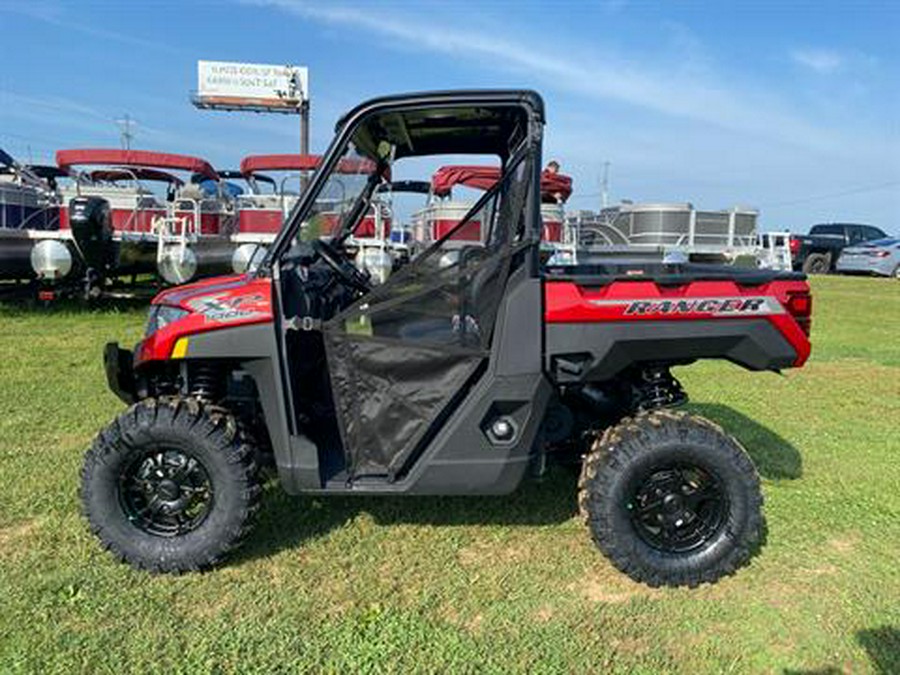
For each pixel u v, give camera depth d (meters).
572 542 3.19
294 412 2.81
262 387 2.78
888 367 7.18
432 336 2.78
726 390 6.09
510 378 2.74
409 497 3.60
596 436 3.11
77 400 5.28
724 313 2.82
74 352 7.02
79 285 10.02
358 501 3.54
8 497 3.49
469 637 2.49
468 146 3.37
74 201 8.95
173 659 2.34
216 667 2.31
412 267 2.76
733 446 2.82
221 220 11.46
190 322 2.76
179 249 9.80
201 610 2.61
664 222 12.23
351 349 2.77
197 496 2.87
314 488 2.79
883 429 4.98
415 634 2.50
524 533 3.26
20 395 5.39
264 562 2.95
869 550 3.17
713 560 2.82
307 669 2.31
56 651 2.36
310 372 3.03
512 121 2.98
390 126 3.06
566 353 2.77
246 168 11.11
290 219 2.79
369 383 2.78
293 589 2.76
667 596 2.78
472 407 2.74
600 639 2.50
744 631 2.56
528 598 2.74
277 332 2.74
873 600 2.77
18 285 10.64
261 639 2.45
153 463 2.85
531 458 2.84
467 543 3.16
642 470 2.79
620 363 2.82
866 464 4.25
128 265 10.30
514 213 2.75
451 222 4.57
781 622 2.62
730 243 12.33
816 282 17.48
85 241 9.01
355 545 3.12
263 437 3.12
